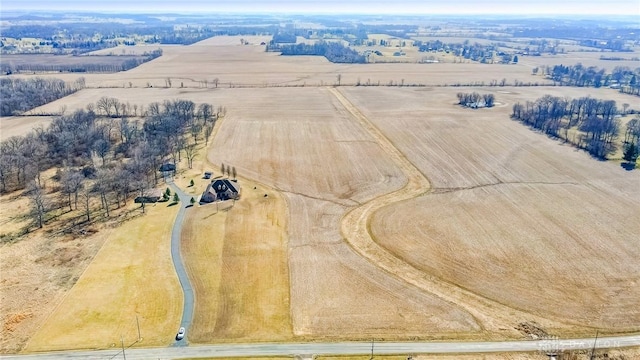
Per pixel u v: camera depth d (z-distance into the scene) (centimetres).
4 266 8875
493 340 7131
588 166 14050
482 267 8906
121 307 7756
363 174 13488
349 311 7725
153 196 11688
